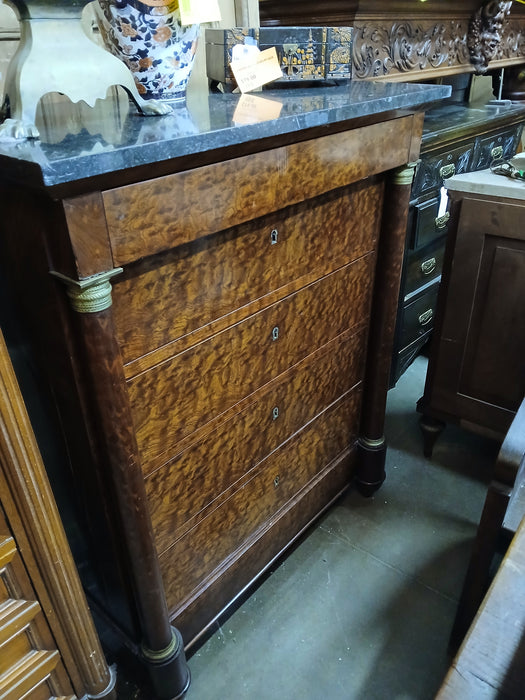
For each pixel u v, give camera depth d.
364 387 1.49
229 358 0.99
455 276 1.50
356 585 1.39
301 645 1.25
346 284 1.24
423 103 1.10
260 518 1.28
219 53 1.06
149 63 0.90
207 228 0.79
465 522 1.57
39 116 0.85
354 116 0.93
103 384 0.75
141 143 0.65
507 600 0.63
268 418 1.17
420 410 1.74
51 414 0.89
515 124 2.30
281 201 0.90
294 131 0.83
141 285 0.78
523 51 2.31
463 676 0.56
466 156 2.01
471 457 1.82
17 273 0.75
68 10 0.72
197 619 1.18
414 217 1.79
